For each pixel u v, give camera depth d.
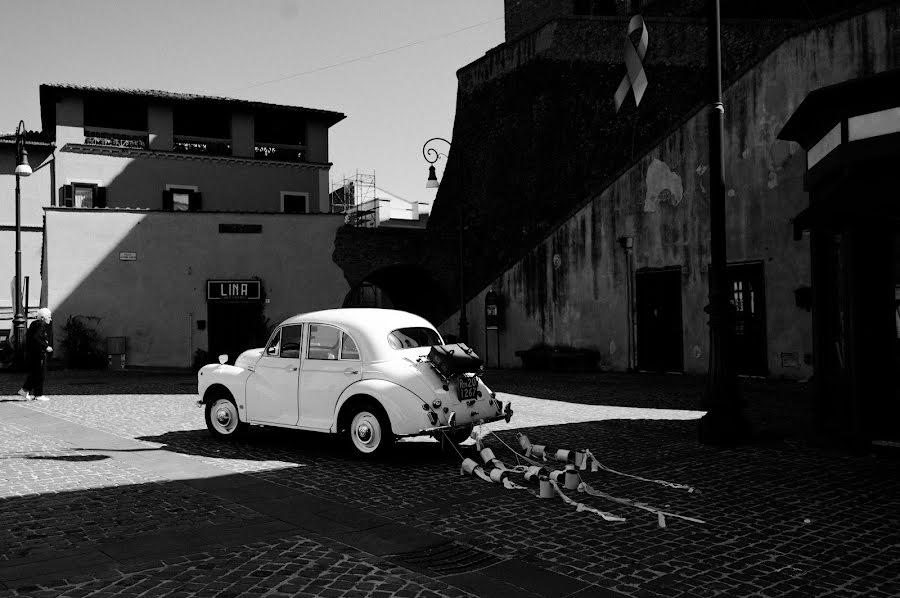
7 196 32.69
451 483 7.36
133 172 31.53
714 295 9.42
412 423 8.20
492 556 5.02
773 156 17.23
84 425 11.47
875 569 4.68
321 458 8.74
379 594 4.29
